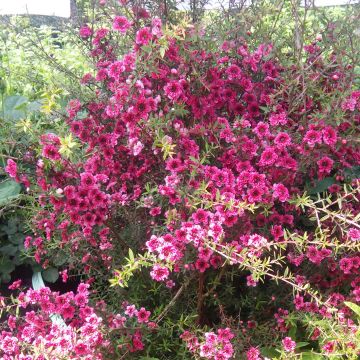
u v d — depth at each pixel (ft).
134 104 1.50
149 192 1.51
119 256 1.74
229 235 1.53
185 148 1.51
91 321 1.39
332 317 1.50
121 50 1.83
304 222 1.70
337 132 1.60
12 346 1.40
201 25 1.57
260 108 1.69
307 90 1.64
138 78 1.51
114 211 1.62
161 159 1.57
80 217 1.50
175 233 1.40
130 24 1.57
